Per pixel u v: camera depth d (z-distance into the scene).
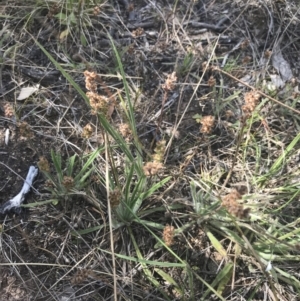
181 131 0.46
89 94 0.33
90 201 0.40
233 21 0.54
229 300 0.37
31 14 0.51
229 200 0.30
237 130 0.46
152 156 0.40
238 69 0.51
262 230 0.36
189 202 0.40
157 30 0.54
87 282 0.38
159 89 0.49
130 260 0.38
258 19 0.55
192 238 0.40
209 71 0.50
